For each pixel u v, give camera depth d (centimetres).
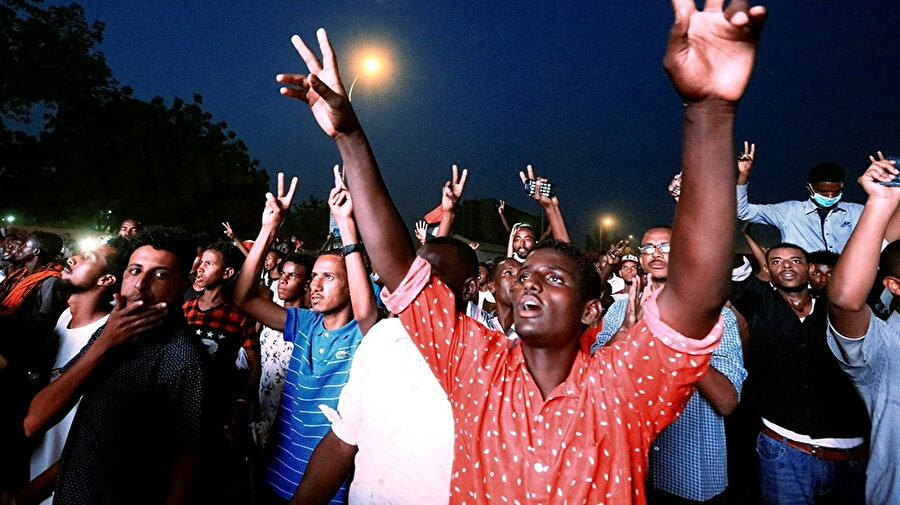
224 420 356
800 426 321
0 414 204
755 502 452
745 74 105
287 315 309
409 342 200
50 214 2470
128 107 2647
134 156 2567
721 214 112
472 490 139
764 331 340
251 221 3033
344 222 266
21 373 218
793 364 325
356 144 155
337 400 274
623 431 130
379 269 158
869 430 314
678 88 110
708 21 104
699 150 111
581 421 133
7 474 215
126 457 203
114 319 205
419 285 157
